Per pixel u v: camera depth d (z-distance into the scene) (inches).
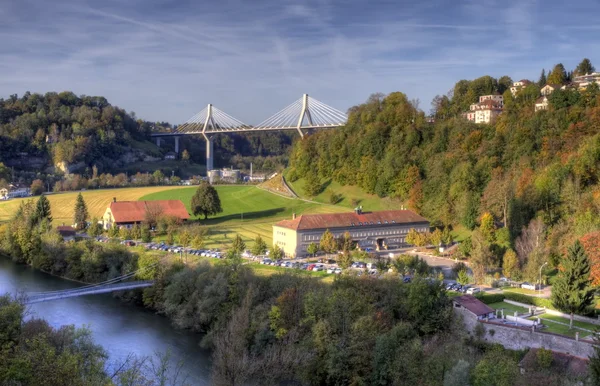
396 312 4507.9
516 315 4525.1
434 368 3440.0
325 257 7052.2
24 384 2491.4
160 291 5442.9
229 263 5506.9
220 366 3769.7
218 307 4830.2
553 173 7288.4
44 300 5034.5
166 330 4901.6
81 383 2522.1
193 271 5413.4
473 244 6633.9
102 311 5378.9
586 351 3737.7
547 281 5649.6
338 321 4065.0
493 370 3250.5
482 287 5506.9
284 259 7052.2
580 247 4488.2
